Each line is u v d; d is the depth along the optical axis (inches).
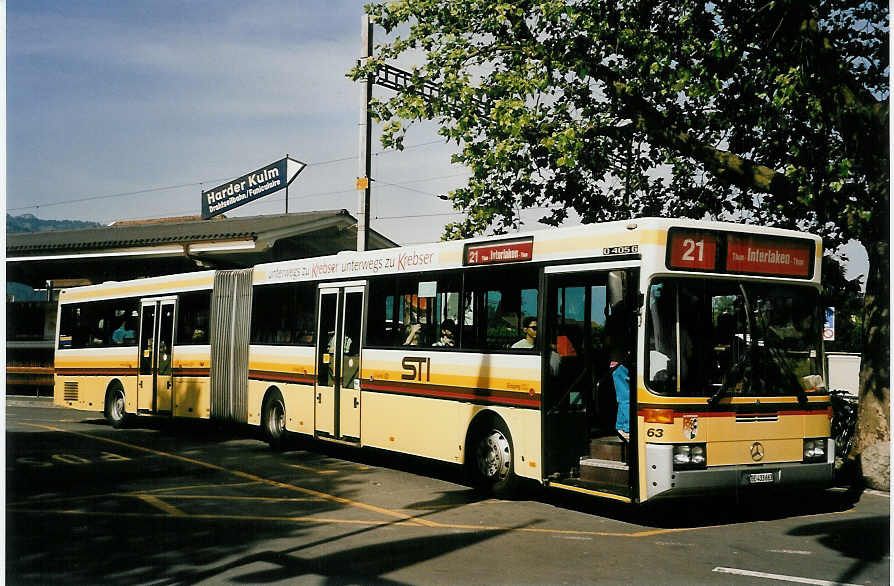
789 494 448.1
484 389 439.5
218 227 1141.1
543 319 406.0
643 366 353.4
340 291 561.6
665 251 359.9
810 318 390.9
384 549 318.7
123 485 464.1
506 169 587.2
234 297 675.4
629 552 315.0
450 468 543.2
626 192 686.5
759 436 364.2
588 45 566.6
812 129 565.6
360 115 829.2
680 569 289.9
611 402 392.2
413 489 458.0
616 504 419.5
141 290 775.1
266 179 1304.1
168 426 807.7
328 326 569.9
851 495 445.4
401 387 499.5
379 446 515.2
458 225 660.7
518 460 415.5
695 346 358.3
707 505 418.0
